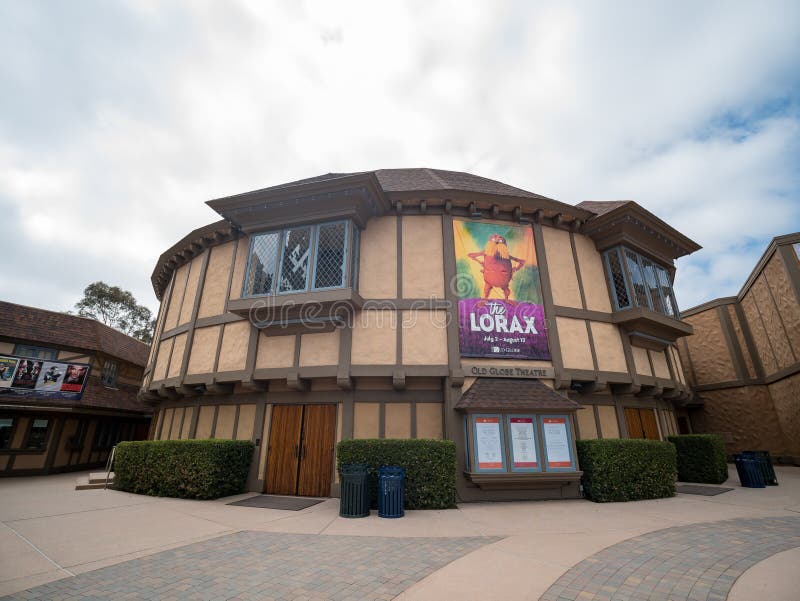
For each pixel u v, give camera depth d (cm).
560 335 1037
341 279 955
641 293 1176
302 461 952
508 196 1064
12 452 1470
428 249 1047
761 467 1032
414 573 414
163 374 1311
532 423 855
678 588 366
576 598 350
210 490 849
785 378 1538
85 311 3319
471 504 812
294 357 993
